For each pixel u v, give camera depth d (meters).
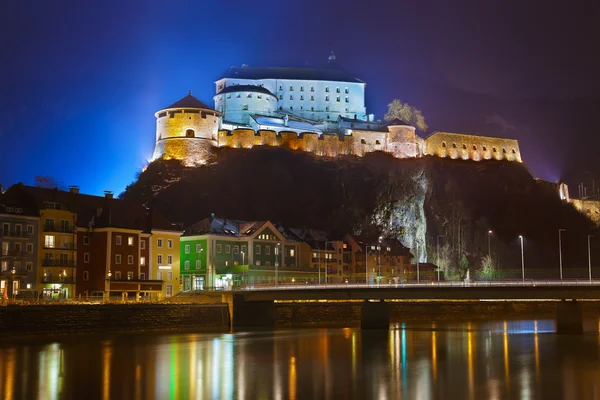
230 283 159.25
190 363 73.06
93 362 72.50
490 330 117.62
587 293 99.75
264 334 105.81
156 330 108.31
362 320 116.88
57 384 60.41
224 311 120.25
